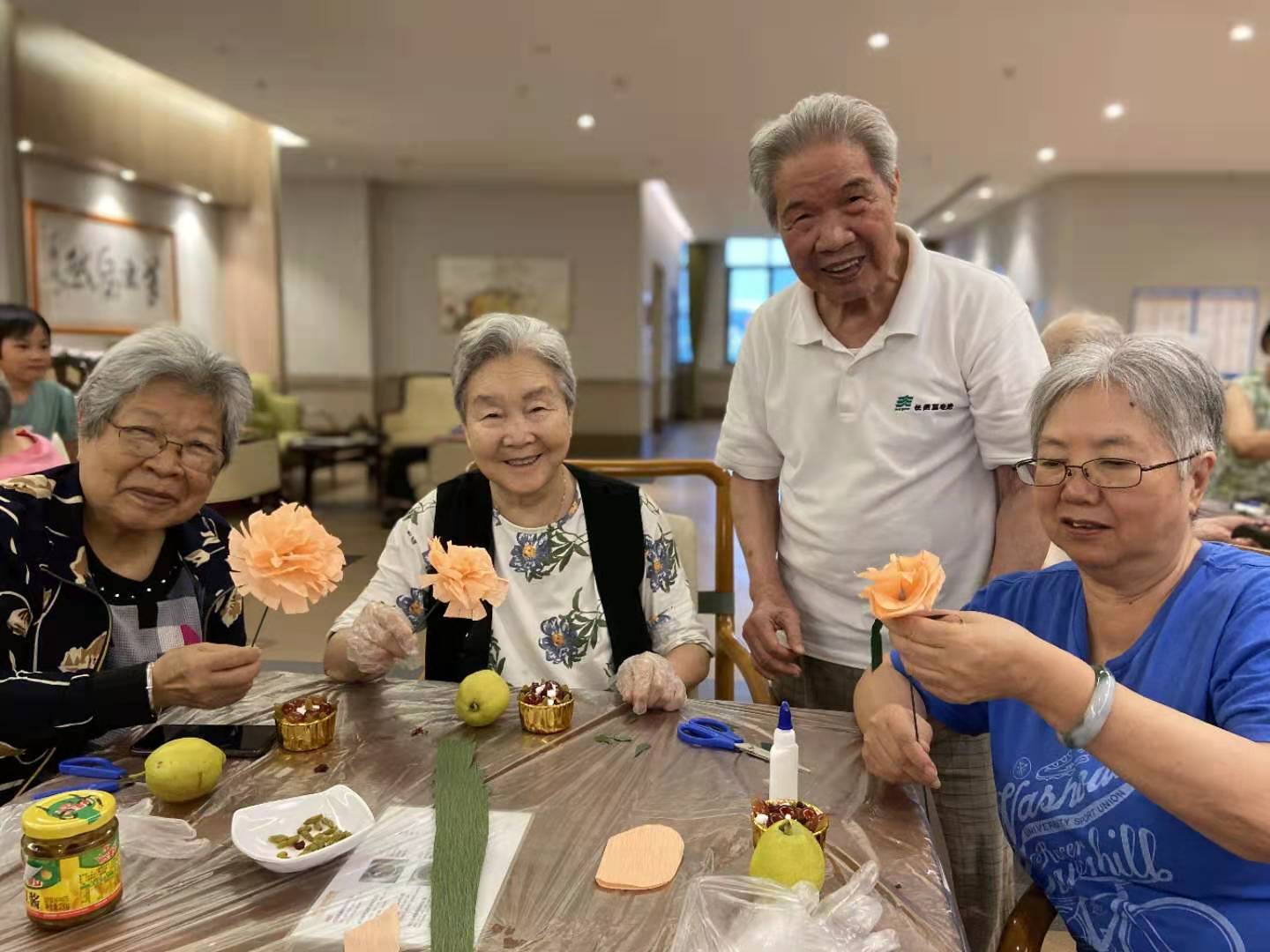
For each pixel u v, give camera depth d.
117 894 0.85
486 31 5.52
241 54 5.97
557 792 1.08
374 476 8.16
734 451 1.83
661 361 14.14
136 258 7.62
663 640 1.58
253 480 4.40
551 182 10.19
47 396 3.68
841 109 1.41
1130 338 0.98
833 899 0.85
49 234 6.60
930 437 1.57
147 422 1.18
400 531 1.61
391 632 1.39
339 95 6.87
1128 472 0.93
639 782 1.11
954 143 8.07
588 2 5.06
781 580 1.79
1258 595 0.93
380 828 0.99
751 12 5.19
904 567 0.93
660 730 1.28
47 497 1.26
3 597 1.20
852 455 1.61
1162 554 0.97
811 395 1.64
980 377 1.52
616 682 1.38
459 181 10.16
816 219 1.44
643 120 7.48
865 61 5.96
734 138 8.04
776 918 0.80
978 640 0.86
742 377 1.81
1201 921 0.92
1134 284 9.66
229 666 1.14
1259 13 5.07
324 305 10.24
